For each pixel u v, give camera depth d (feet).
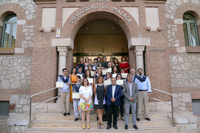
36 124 20.24
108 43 51.06
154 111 25.09
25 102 28.68
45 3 28.37
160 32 27.81
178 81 29.81
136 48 27.22
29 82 29.55
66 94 21.91
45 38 27.37
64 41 27.07
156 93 25.85
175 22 31.94
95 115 21.18
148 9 28.63
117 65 28.40
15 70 30.09
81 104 18.78
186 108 28.76
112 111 19.07
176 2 32.76
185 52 30.91
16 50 30.71
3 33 33.24
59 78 22.17
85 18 29.07
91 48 50.70
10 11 32.35
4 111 28.94
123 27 29.76
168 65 26.84
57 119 21.54
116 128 18.80
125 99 19.42
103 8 28.09
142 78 21.27
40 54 26.86
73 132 18.75
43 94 25.68
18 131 19.51
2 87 29.48
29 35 31.22
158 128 19.42
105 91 19.92
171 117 21.57
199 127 21.57
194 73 30.30
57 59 28.53
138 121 20.47
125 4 28.37
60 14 27.91
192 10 32.55
